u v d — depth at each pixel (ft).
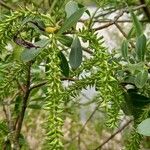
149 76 1.25
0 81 1.23
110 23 1.55
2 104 1.53
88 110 2.91
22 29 1.10
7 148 1.42
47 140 0.93
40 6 1.67
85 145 3.07
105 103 1.00
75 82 1.14
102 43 1.05
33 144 2.74
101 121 2.94
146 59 1.28
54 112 0.94
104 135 3.09
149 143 2.41
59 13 1.31
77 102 2.20
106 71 1.02
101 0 1.59
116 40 2.64
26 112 2.11
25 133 2.75
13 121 1.57
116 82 1.04
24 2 1.68
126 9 1.58
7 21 1.05
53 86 0.96
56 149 0.92
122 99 1.08
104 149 3.09
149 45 1.31
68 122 2.91
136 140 1.16
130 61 1.21
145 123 1.05
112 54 1.21
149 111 1.16
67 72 1.13
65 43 1.10
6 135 1.41
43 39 1.05
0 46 1.09
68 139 2.95
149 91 1.26
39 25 1.07
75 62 1.12
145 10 1.75
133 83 1.22
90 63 1.13
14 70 1.24
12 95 1.53
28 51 1.08
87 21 1.42
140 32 1.23
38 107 1.70
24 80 1.40
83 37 1.07
